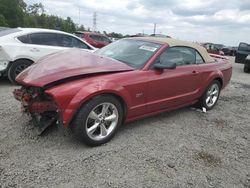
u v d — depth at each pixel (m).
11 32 7.61
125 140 4.35
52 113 4.06
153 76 4.60
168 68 4.57
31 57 7.46
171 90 5.00
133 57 4.82
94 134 4.09
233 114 6.24
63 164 3.55
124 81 4.20
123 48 5.16
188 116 5.75
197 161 3.94
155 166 3.70
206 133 4.97
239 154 4.29
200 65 5.75
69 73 3.91
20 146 3.90
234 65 19.05
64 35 8.29
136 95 4.38
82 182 3.24
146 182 3.35
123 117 4.40
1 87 7.12
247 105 7.14
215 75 5.98
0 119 4.75
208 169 3.77
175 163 3.82
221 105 6.89
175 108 5.37
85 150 3.93
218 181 3.52
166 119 5.45
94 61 4.33
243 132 5.20
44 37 7.89
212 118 5.80
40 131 4.13
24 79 4.02
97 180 3.30
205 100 6.05
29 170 3.37
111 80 4.07
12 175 3.25
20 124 4.58
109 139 4.22
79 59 4.32
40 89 3.89
